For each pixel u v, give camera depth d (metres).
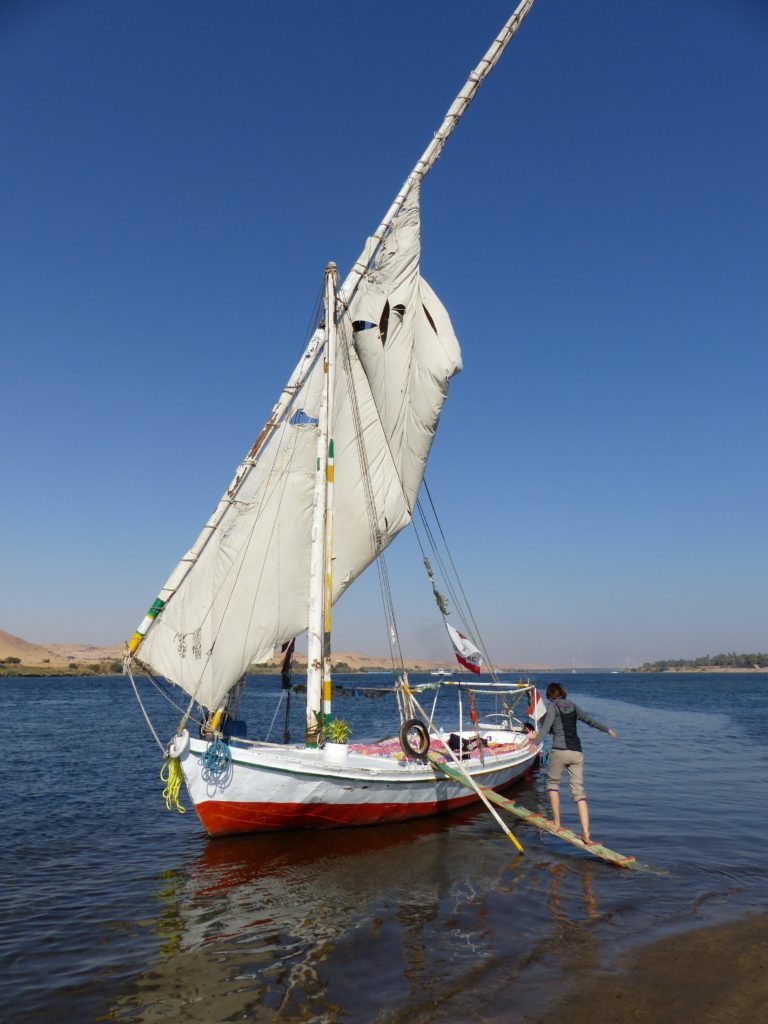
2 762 23.73
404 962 7.50
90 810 16.12
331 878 10.58
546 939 8.04
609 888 9.94
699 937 8.04
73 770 22.16
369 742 17.38
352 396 16.36
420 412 17.12
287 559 14.59
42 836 13.61
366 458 16.47
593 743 31.42
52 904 9.58
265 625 14.20
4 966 7.55
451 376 17.31
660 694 95.38
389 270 16.89
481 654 18.83
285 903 9.47
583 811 11.91
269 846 12.56
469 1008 6.48
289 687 15.38
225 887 10.23
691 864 11.24
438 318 17.28
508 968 7.30
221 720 13.72
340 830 13.66
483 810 16.00
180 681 13.23
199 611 13.55
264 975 7.25
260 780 12.64
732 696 88.81
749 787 19.33
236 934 8.38
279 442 14.77
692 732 37.38
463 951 7.74
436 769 14.59
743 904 9.21
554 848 12.38
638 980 7.00
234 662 13.73
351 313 16.42
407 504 17.41
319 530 14.70
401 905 9.31
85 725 38.31
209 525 13.78
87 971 7.41
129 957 7.76
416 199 17.14
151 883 10.51
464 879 10.46
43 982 7.16
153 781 20.23
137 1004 6.68
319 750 13.97
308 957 7.68
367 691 15.64
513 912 8.96
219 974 7.29
